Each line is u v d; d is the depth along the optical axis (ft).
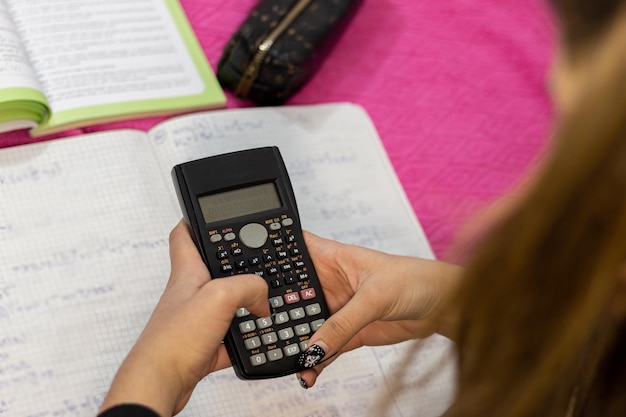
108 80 3.04
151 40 3.15
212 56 3.25
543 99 3.52
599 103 1.59
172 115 3.10
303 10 3.16
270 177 2.76
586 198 1.68
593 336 2.03
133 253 2.83
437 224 3.22
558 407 2.10
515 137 3.43
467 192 3.30
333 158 3.18
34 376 2.63
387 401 2.81
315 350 2.57
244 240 2.67
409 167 3.29
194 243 2.68
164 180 2.97
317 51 3.16
